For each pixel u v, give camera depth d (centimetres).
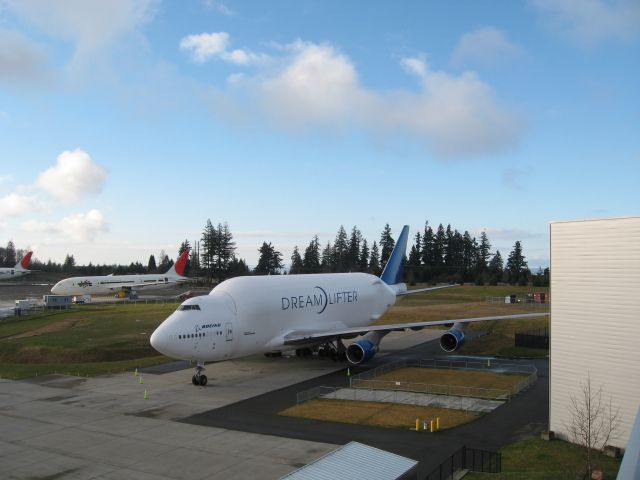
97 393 3116
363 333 4034
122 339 5278
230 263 17612
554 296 2291
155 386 3294
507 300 8838
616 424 2105
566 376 2245
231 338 3359
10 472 1902
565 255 2272
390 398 2934
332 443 2191
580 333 2216
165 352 3066
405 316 7144
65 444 2200
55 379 3528
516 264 19200
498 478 1788
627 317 2105
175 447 2155
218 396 3025
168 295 12306
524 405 2773
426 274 17012
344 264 19500
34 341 5238
